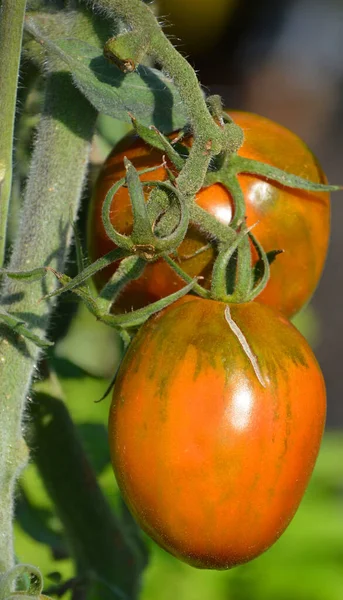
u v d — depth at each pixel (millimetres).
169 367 364
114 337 545
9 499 379
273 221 400
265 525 368
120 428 368
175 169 387
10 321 360
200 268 389
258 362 364
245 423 360
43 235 386
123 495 375
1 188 367
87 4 386
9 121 364
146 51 356
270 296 409
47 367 446
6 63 360
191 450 360
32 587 353
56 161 389
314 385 372
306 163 411
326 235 417
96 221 401
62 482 450
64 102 390
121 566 462
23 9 358
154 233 354
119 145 406
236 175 386
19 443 380
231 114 418
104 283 406
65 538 461
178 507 364
